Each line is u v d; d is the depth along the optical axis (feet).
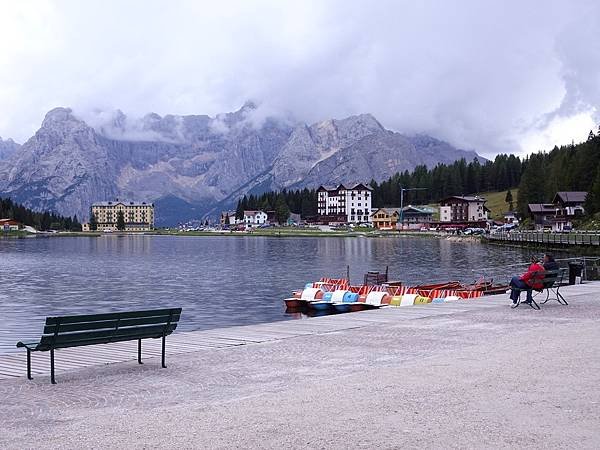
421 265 290.15
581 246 297.94
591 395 37.19
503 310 83.25
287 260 333.83
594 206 467.52
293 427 31.89
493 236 503.61
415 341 60.59
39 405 38.40
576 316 75.72
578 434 30.04
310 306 144.46
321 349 57.52
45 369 49.39
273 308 153.89
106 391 41.96
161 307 157.38
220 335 65.92
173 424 33.17
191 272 264.72
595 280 129.59
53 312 150.92
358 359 52.24
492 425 31.50
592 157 558.15
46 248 522.06
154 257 378.73
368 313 82.58
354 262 313.73
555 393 37.73
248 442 29.66
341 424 32.22
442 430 30.83
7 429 33.14
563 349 52.75
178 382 44.52
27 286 212.43
